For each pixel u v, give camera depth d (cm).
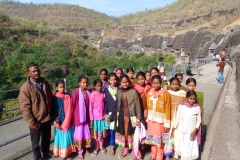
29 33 5328
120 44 10338
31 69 342
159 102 349
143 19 12756
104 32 12325
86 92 395
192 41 6147
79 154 386
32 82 348
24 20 5897
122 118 369
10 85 2669
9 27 4872
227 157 311
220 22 6425
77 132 381
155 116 354
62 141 373
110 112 391
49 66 3381
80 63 4325
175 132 353
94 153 402
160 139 354
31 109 345
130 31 11300
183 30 7925
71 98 379
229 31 4791
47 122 374
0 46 3725
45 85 364
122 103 368
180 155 342
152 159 373
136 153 364
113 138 400
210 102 732
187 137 334
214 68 1948
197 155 333
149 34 9875
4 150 571
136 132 362
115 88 400
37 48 4316
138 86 395
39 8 15488
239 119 442
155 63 5578
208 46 5234
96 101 394
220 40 4869
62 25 12975
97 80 399
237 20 5828
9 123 782
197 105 337
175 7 11850
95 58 5800
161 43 8169
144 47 9069
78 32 12556
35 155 370
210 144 400
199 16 8069
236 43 3512
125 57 7056
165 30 9431
